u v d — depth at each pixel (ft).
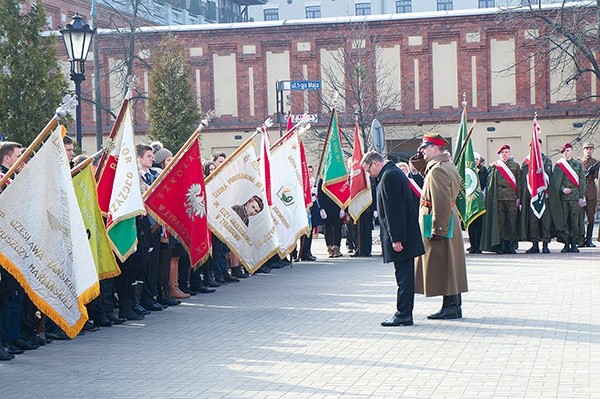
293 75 153.48
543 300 49.24
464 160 78.59
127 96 45.78
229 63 155.12
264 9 294.05
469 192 78.38
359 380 31.24
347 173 80.23
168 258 51.44
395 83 151.64
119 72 153.99
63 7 175.94
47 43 65.98
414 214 42.22
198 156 51.13
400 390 29.53
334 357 35.42
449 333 39.96
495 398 28.07
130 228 44.91
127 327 44.45
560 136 148.77
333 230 80.07
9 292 37.76
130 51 142.10
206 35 154.92
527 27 148.05
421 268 43.88
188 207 50.39
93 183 43.04
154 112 112.47
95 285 38.52
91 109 154.40
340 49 151.84
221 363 34.99
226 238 59.52
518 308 46.60
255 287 58.90
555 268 65.31
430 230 43.16
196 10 226.99
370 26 151.64
